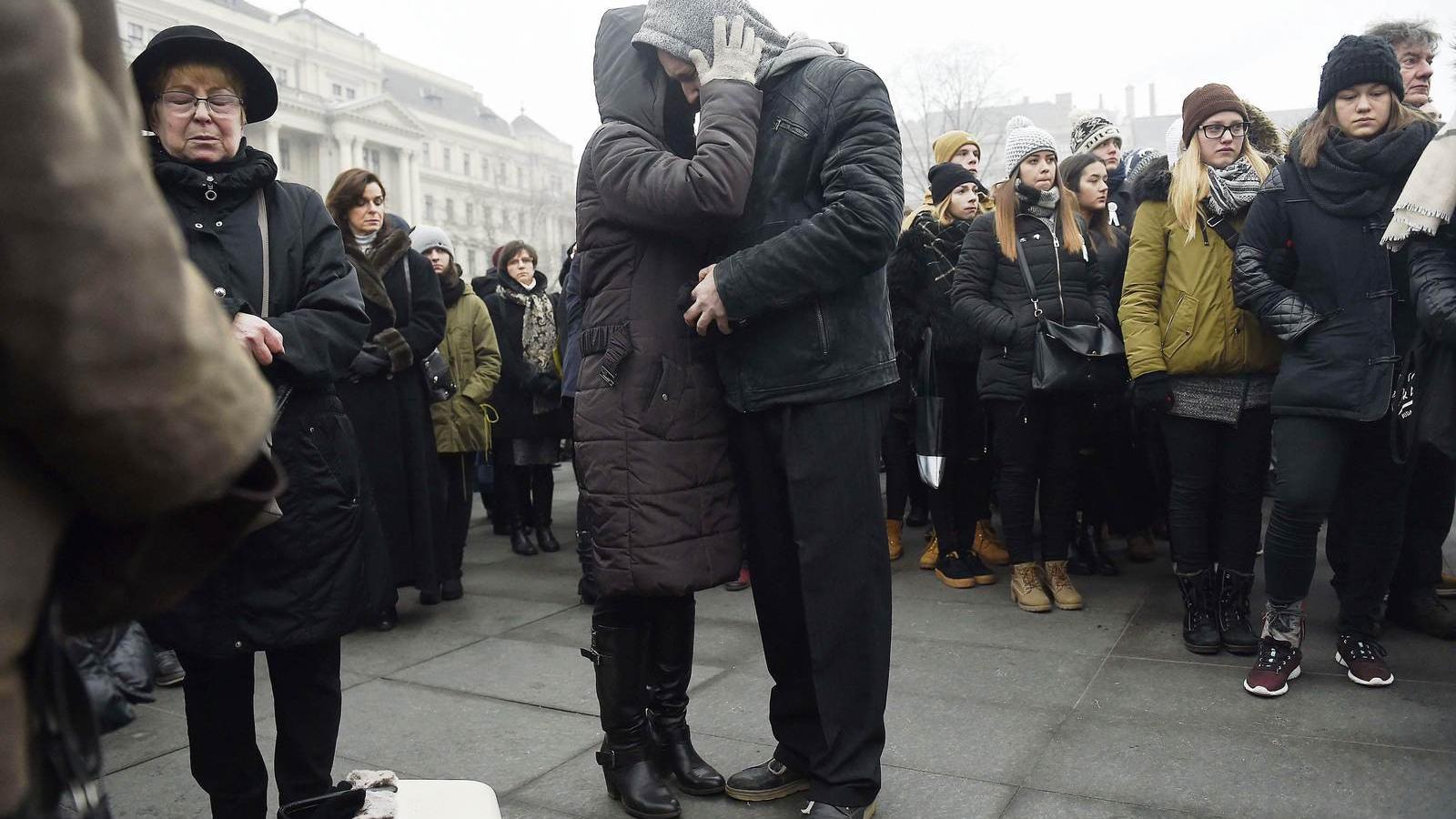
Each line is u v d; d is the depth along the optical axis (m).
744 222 2.16
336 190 4.09
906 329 4.48
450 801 1.81
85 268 0.66
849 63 2.15
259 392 0.80
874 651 2.19
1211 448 3.31
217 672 1.95
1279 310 2.81
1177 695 2.92
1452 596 3.66
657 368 2.18
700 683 3.25
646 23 2.17
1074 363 3.65
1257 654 3.22
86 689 0.79
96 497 0.72
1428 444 2.58
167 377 0.70
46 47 0.65
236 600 1.88
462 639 3.94
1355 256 2.72
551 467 5.70
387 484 4.05
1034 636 3.57
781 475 2.27
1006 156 3.97
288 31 67.88
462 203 76.50
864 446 2.18
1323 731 2.61
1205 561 3.35
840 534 2.16
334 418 2.01
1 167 0.63
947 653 3.43
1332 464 2.79
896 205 2.08
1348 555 3.04
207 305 0.77
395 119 68.50
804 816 2.28
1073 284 3.83
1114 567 4.39
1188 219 3.19
